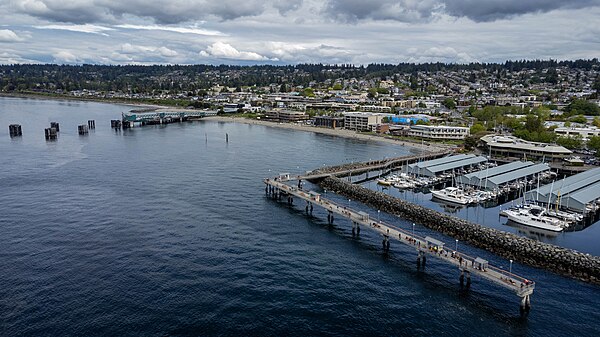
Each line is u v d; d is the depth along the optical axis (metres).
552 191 164.50
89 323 79.88
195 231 126.56
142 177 191.25
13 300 86.75
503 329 82.88
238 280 97.31
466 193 178.25
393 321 84.12
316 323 82.19
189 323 80.69
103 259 105.88
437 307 89.81
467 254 116.94
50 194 160.50
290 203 160.12
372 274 103.56
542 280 102.25
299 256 112.25
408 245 122.56
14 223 129.00
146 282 95.00
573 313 88.56
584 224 147.00
